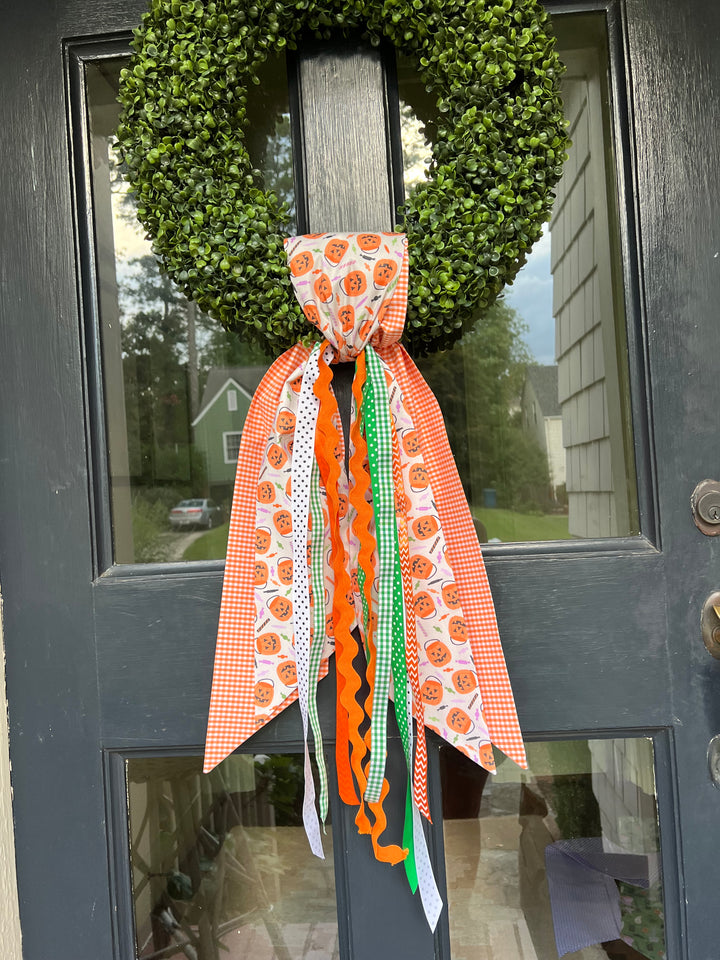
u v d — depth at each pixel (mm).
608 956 992
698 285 986
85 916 1002
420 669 929
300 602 899
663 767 978
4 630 1015
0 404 1025
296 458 901
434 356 1034
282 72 1016
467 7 869
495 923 1000
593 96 1016
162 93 882
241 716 939
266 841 1017
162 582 1005
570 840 998
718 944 961
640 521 994
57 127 1029
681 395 984
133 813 1022
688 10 984
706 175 986
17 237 1030
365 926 981
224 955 1021
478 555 943
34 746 1010
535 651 983
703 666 970
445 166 895
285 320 907
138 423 1054
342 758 930
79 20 1027
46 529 1018
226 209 880
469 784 1000
